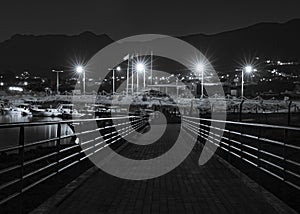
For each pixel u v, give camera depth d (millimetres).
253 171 11289
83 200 7641
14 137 34406
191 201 7684
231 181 10008
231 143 13938
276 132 20172
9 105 97562
